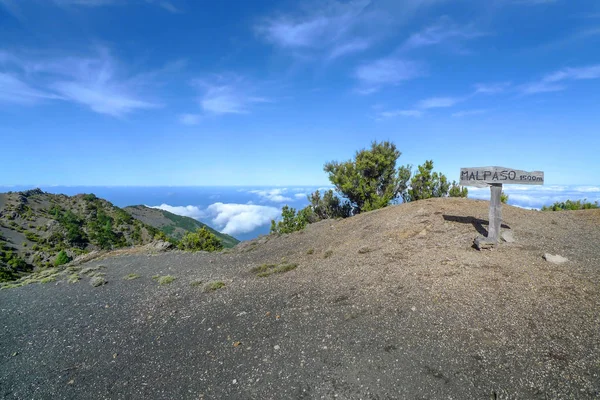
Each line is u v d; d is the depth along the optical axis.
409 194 17.48
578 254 7.30
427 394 3.92
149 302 8.61
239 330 6.07
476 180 8.26
